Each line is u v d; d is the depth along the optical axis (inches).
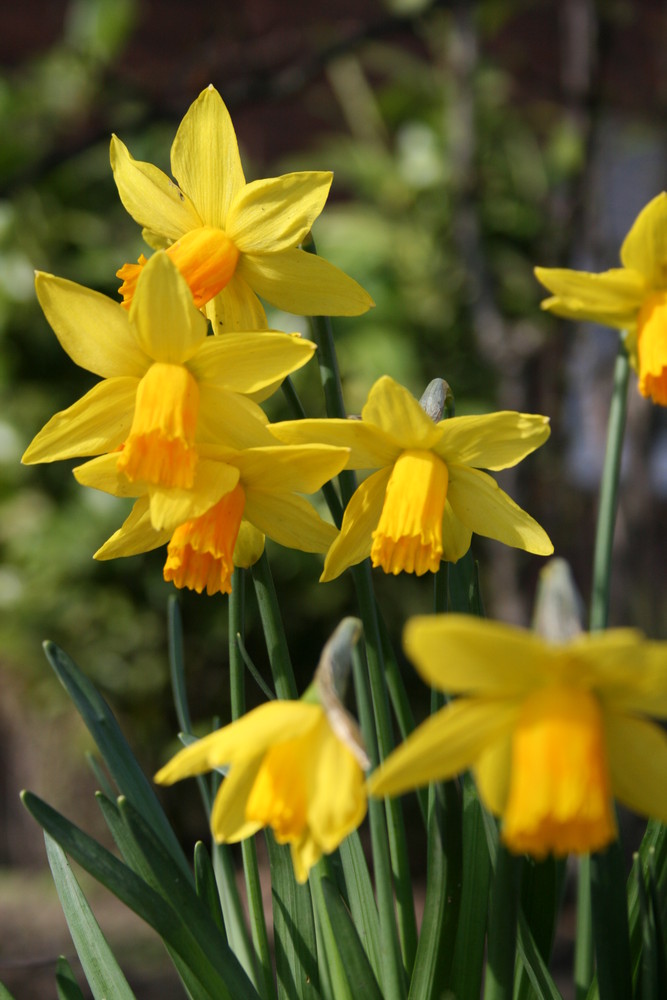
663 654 20.8
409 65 78.7
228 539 24.4
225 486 24.1
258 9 81.4
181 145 25.4
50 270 63.3
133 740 62.2
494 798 21.5
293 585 61.5
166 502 24.0
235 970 23.9
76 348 24.6
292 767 22.1
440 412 24.9
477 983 24.5
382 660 25.0
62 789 64.7
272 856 25.6
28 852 68.7
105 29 67.4
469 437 24.6
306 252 25.4
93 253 65.0
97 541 60.2
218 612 62.3
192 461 24.1
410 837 61.5
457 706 21.2
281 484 24.6
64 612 60.9
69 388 62.8
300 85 57.7
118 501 60.6
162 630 61.8
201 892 25.3
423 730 21.1
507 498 24.8
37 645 61.9
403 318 66.2
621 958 23.6
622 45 75.3
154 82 80.0
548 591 21.6
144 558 61.1
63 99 68.4
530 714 21.2
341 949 23.6
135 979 48.4
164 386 24.3
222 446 24.2
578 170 56.9
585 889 25.7
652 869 24.3
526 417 24.5
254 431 24.7
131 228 67.9
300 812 22.0
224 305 25.7
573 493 67.9
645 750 21.6
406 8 60.4
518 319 66.2
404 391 24.1
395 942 23.9
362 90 78.9
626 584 52.2
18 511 62.2
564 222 58.3
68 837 23.8
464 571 25.6
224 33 63.6
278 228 25.2
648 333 24.7
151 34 80.1
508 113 75.9
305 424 24.4
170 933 23.9
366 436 24.6
